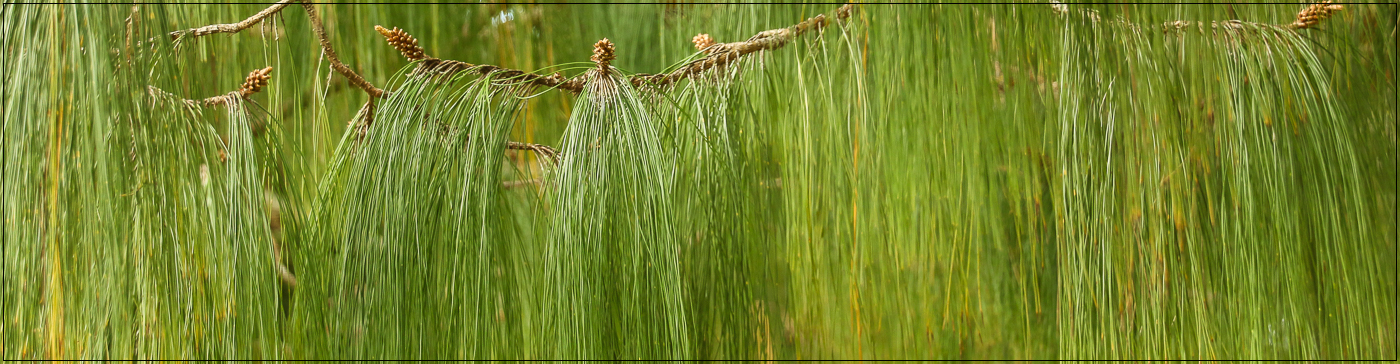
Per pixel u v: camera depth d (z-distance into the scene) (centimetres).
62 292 156
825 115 176
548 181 162
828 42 179
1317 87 170
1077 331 170
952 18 170
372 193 157
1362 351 167
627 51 214
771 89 174
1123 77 167
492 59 220
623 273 157
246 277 159
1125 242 167
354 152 161
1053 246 207
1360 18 178
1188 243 166
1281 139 166
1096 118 168
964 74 171
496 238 161
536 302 162
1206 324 166
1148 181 166
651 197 156
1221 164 167
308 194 166
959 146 174
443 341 159
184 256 156
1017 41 172
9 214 155
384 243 157
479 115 157
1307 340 166
